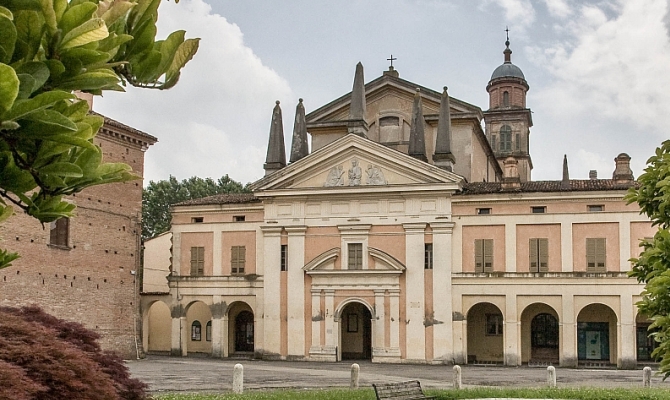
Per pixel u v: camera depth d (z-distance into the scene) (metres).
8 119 4.58
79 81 5.22
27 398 7.39
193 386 33.09
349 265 54.97
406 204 54.31
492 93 92.50
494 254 52.47
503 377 41.19
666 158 17.23
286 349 55.59
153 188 102.00
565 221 51.47
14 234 42.28
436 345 52.69
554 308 51.12
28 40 4.96
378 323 53.91
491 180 72.00
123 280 51.06
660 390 29.47
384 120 61.91
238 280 57.47
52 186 5.77
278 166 58.75
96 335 13.02
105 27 5.09
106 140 49.78
